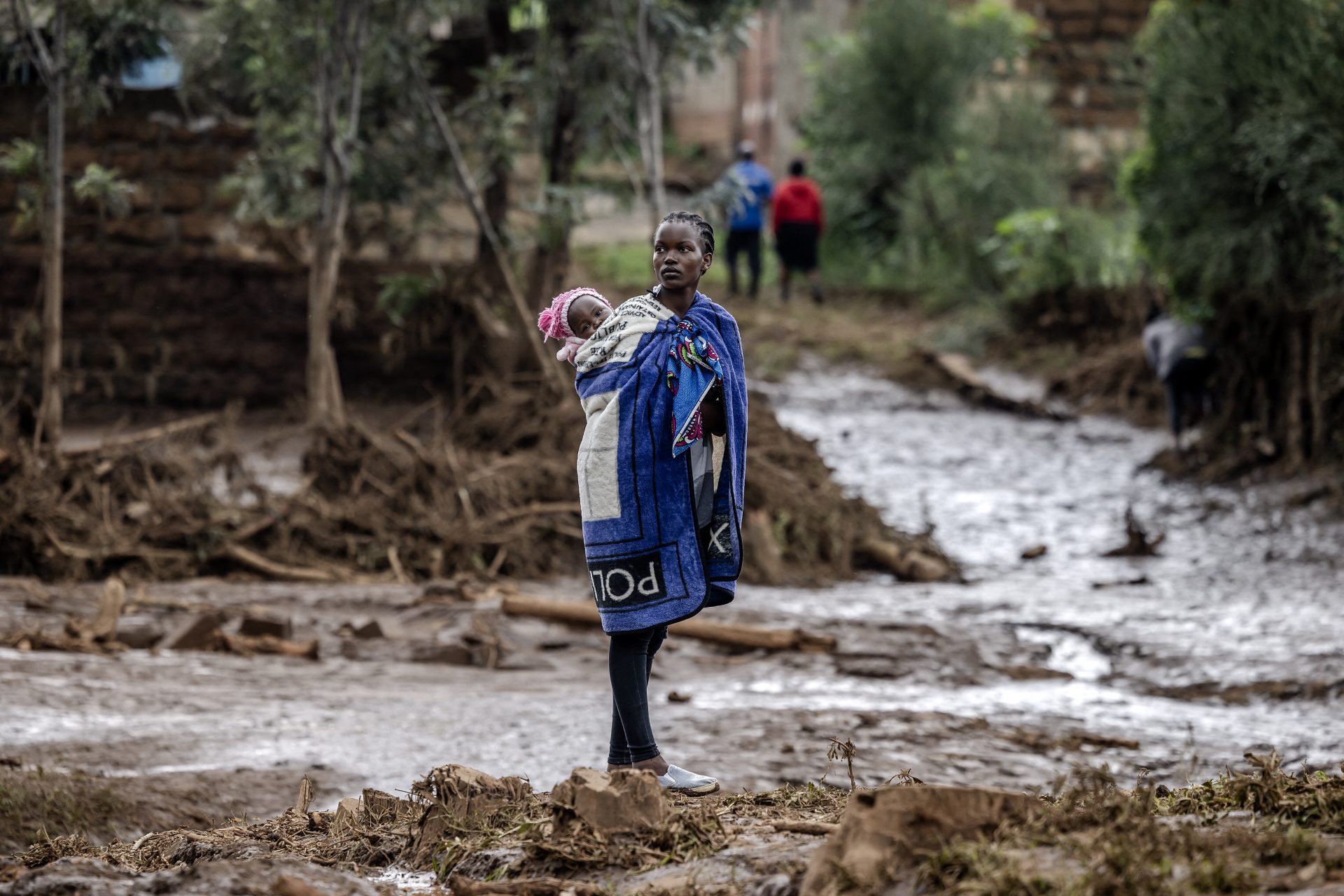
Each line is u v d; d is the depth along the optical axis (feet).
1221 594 47.70
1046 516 61.72
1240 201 65.31
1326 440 62.03
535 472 55.88
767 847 14.46
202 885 13.94
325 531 51.80
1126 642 40.42
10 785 21.61
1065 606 46.16
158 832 21.29
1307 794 14.33
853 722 29.04
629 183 78.48
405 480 54.39
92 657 35.01
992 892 11.34
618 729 18.48
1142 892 11.16
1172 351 66.44
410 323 69.15
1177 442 67.56
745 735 27.58
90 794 22.21
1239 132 62.59
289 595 45.60
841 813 16.39
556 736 27.84
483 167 69.00
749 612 42.86
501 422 61.26
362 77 64.28
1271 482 62.08
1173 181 66.44
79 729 27.43
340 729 28.37
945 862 12.04
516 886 13.89
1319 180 60.85
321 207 58.49
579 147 70.79
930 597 48.78
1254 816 14.19
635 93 67.00
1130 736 29.30
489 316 67.82
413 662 37.47
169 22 60.18
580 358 17.33
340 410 57.88
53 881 14.53
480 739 27.68
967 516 61.67
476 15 72.79
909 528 59.62
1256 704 33.73
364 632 39.55
